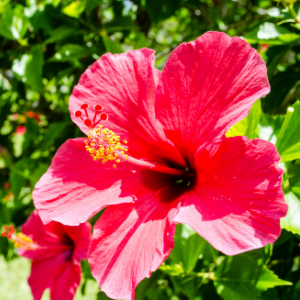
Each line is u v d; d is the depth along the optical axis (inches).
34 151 17.4
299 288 10.3
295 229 7.6
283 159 7.8
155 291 12.1
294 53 11.4
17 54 14.9
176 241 9.1
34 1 14.1
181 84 7.7
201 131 7.6
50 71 15.5
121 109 8.4
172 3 13.6
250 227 6.4
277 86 10.8
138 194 8.1
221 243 6.4
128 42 17.8
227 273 8.8
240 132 7.9
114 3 15.5
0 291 30.0
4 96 18.5
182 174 8.4
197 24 19.7
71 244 11.9
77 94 8.5
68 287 10.9
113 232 7.7
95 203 8.0
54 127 14.2
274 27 9.3
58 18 13.8
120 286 7.1
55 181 8.3
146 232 7.4
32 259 12.1
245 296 8.4
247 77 7.1
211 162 7.4
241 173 6.9
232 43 7.3
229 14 20.0
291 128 7.8
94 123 7.8
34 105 20.4
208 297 9.9
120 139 8.4
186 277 9.2
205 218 6.8
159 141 8.4
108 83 8.5
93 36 14.7
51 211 8.0
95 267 7.5
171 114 7.9
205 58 7.5
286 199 8.0
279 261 10.4
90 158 8.5
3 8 14.0
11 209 16.5
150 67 8.2
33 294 11.7
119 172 8.4
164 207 7.8
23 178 15.2
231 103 7.2
